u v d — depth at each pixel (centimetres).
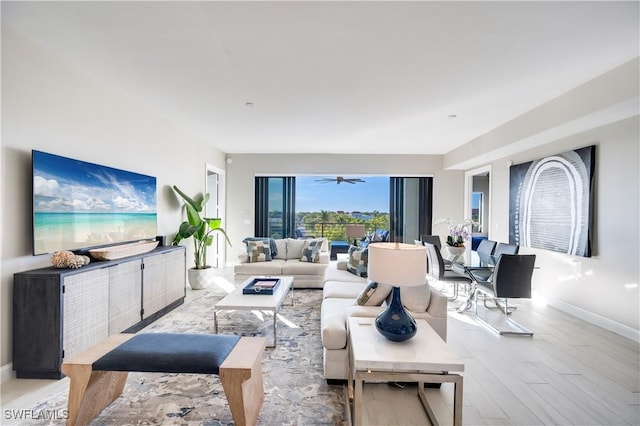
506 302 361
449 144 568
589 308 347
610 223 321
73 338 227
